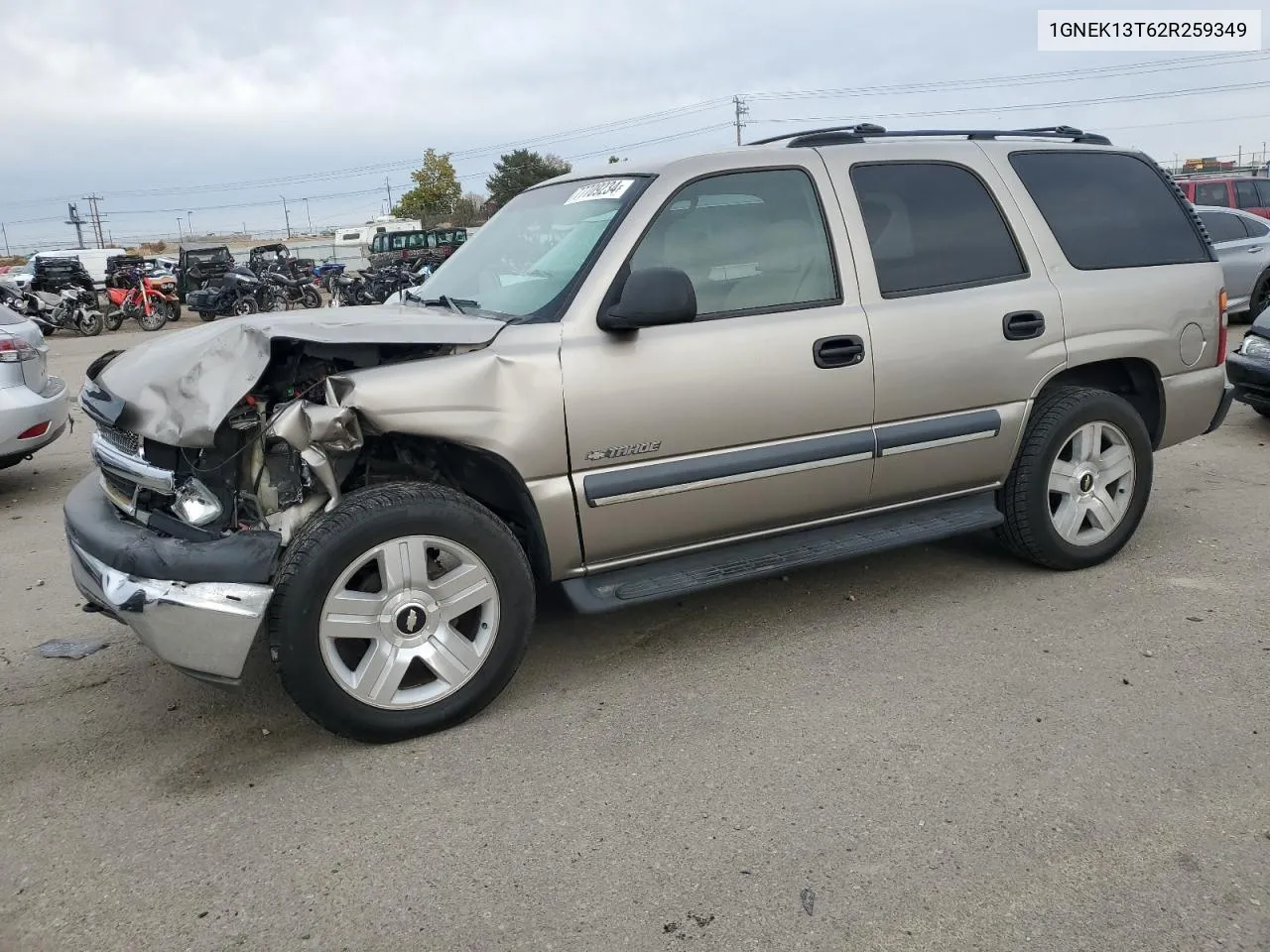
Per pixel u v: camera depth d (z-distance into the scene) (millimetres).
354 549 3135
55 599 4883
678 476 3605
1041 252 4406
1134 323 4555
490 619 3410
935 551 5051
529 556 3664
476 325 3428
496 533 3361
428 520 3225
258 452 3227
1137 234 4719
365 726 3256
